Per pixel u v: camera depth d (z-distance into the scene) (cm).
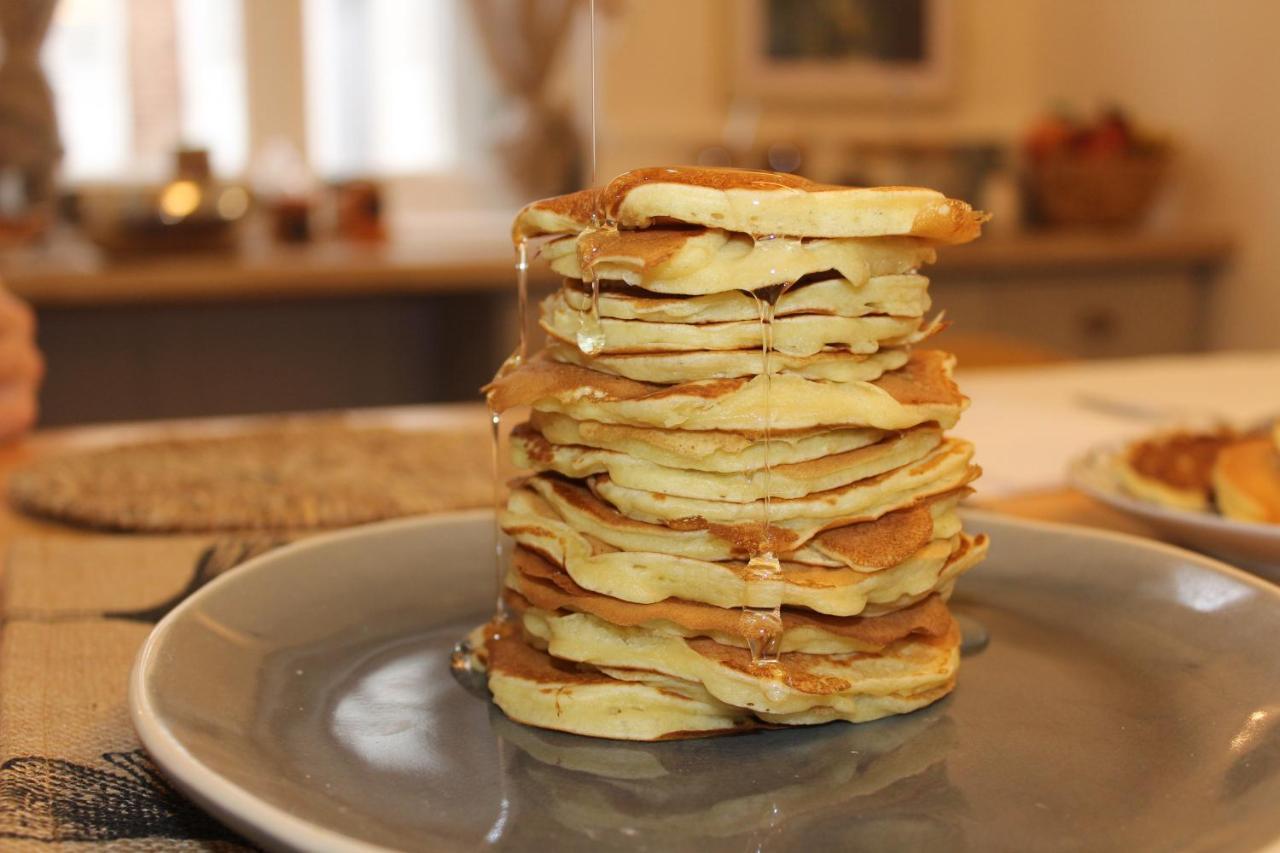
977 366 125
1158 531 57
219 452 75
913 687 44
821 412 43
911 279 45
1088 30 232
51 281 144
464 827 38
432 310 187
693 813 39
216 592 47
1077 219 206
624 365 44
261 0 212
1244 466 60
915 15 229
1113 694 44
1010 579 52
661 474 44
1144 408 88
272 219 192
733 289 43
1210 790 39
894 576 45
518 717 44
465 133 227
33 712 44
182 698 41
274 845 35
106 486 67
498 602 49
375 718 44
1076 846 37
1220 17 204
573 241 45
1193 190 213
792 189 43
